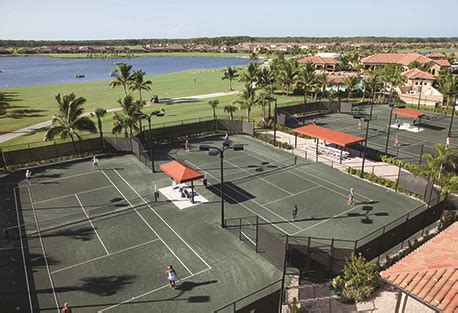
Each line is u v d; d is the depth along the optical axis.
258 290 20.03
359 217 28.47
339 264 21.67
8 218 28.58
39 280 21.17
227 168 39.19
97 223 27.72
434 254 16.53
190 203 30.84
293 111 65.00
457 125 57.72
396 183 33.34
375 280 20.28
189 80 124.38
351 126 57.06
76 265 22.56
